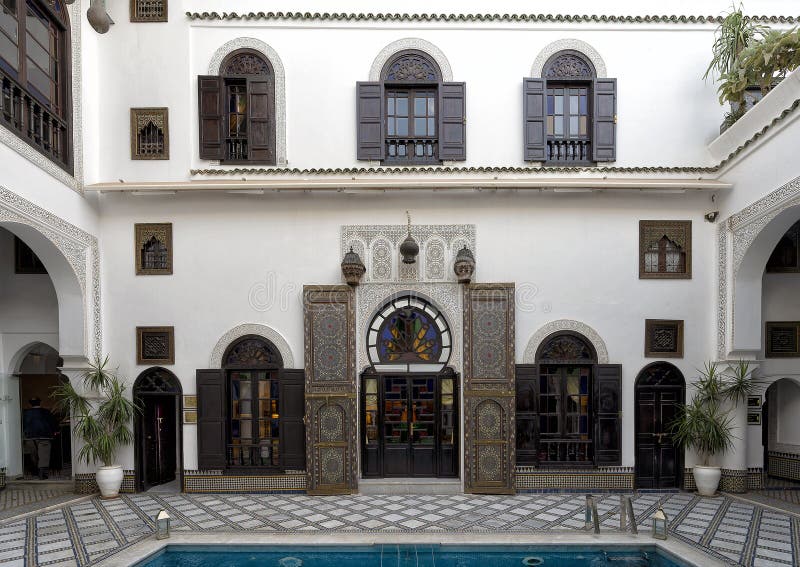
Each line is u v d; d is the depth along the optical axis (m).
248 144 5.63
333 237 5.62
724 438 5.29
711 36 5.64
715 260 5.60
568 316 5.60
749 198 5.07
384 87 5.69
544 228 5.63
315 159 5.65
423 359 5.69
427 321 5.72
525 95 5.61
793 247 5.83
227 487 5.46
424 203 5.64
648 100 5.68
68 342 5.25
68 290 5.23
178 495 5.41
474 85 5.67
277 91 5.62
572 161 5.74
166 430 6.04
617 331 5.59
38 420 6.08
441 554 3.97
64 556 3.77
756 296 5.30
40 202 4.60
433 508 4.89
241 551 4.02
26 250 5.98
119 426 5.34
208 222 5.61
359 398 5.58
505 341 5.48
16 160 4.28
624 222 5.63
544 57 5.66
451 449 5.65
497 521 4.52
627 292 5.61
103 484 5.24
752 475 5.62
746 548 3.89
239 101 5.74
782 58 4.74
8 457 5.96
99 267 5.56
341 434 5.43
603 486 5.45
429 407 5.68
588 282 5.62
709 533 4.21
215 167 5.62
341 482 5.39
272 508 4.93
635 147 5.67
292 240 5.62
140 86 5.60
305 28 5.64
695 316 5.61
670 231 5.64
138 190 5.32
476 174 5.64
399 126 5.77
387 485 5.42
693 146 5.67
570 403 5.63
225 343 5.56
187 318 5.57
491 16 5.60
